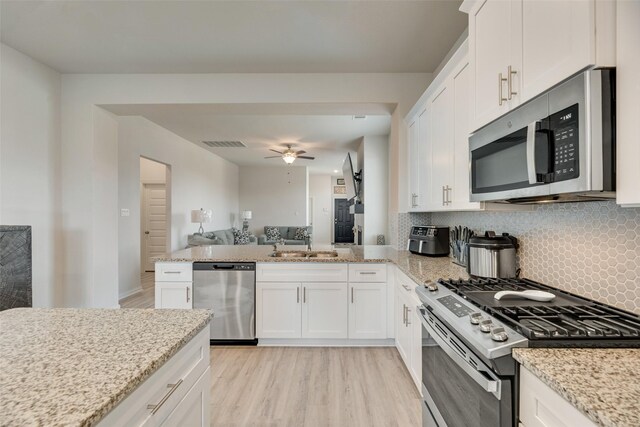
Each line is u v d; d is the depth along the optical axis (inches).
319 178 487.8
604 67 35.2
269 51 116.0
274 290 117.9
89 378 30.6
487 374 38.5
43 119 128.5
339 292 117.0
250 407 81.6
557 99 39.6
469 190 67.4
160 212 268.8
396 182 138.8
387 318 116.6
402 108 132.9
